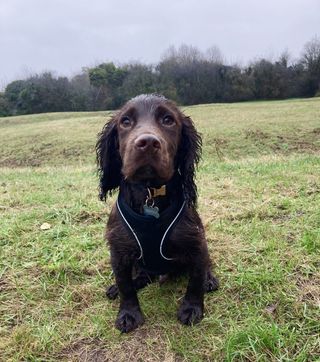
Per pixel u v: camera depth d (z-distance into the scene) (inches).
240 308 21.5
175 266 21.7
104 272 25.6
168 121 20.4
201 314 21.0
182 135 21.4
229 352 18.6
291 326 20.0
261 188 38.6
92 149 132.8
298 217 30.6
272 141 124.3
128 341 20.1
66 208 35.0
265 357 18.4
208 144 123.5
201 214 32.7
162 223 19.6
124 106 21.4
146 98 20.9
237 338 19.1
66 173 59.3
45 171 65.0
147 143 17.7
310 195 35.5
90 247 28.3
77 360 19.3
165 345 19.8
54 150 138.6
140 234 19.8
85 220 32.8
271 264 24.5
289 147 117.4
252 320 20.2
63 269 25.4
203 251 20.7
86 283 24.6
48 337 20.4
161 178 18.6
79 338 20.4
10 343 20.1
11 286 24.3
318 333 19.4
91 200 37.3
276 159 57.2
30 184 48.3
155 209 19.6
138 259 21.0
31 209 35.8
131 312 21.1
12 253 27.5
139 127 19.3
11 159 136.9
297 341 19.1
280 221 30.6
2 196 41.1
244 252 26.3
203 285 21.0
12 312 22.4
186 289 22.8
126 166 18.6
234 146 120.4
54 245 28.5
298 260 24.5
